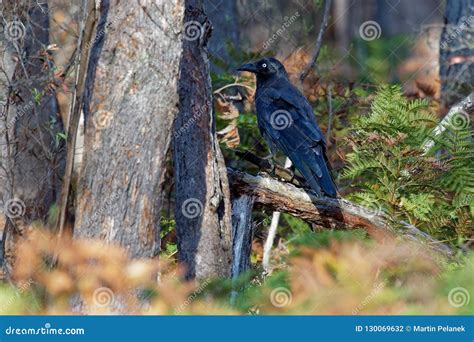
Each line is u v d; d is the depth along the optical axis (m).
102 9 9.85
